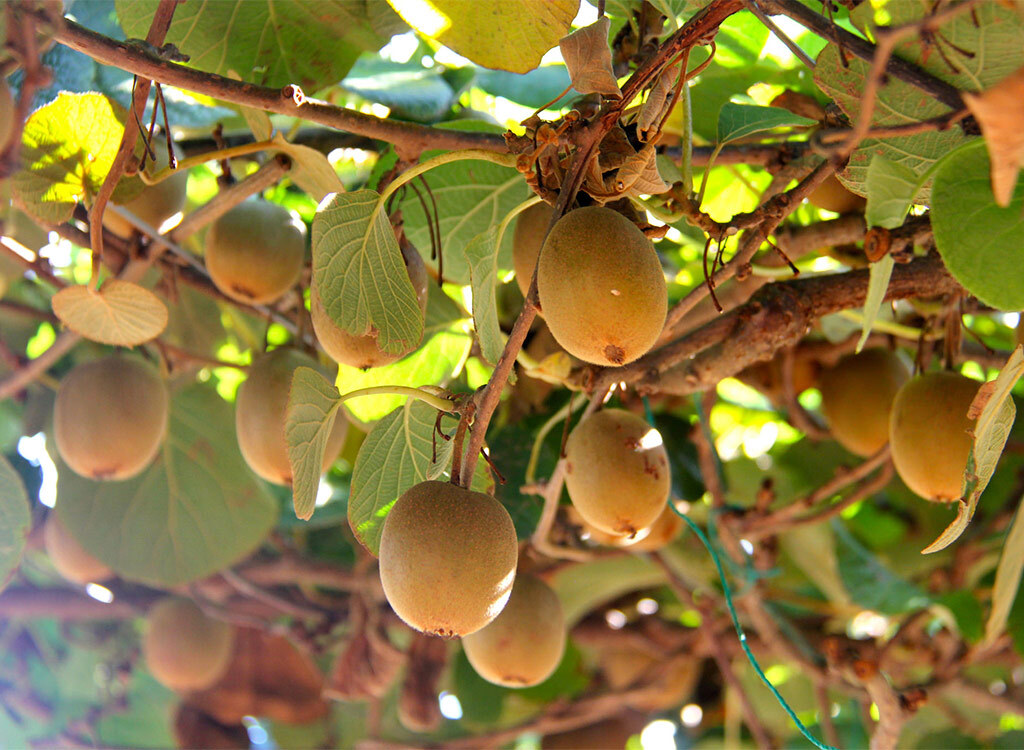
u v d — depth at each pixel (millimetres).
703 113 996
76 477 1144
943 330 957
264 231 949
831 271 1019
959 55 719
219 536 1156
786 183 919
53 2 752
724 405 1314
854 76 754
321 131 1029
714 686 1590
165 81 793
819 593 1304
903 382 984
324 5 922
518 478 1022
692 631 1372
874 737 1013
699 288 812
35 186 840
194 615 1234
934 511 1220
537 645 906
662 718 1649
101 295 839
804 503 1039
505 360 729
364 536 805
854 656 1040
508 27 807
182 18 919
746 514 1065
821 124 843
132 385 981
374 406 950
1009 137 605
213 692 1421
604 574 1271
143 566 1146
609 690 1417
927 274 883
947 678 1135
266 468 915
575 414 1028
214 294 1045
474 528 717
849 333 1042
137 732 1700
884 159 729
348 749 1614
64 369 1189
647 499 846
